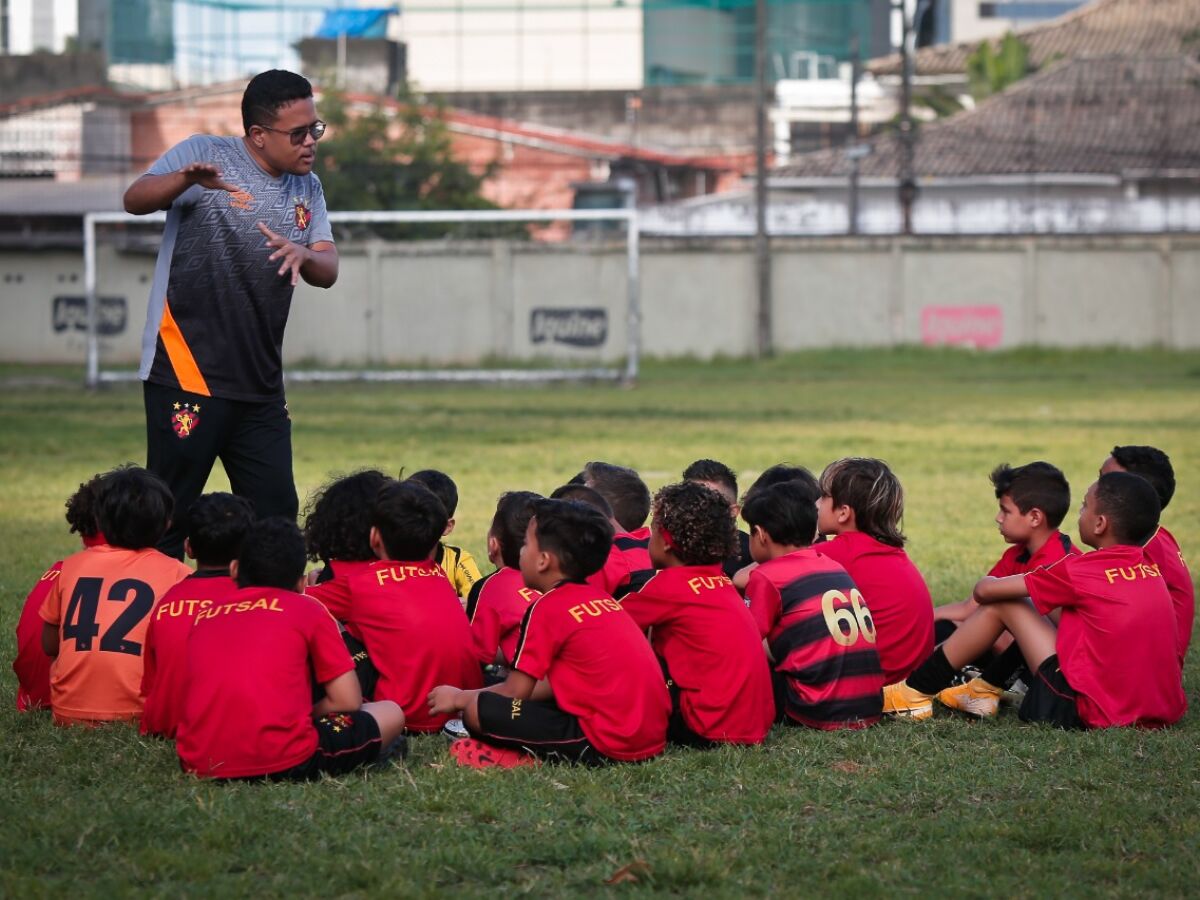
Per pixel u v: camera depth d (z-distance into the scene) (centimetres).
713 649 1492
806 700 1578
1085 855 1169
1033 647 1638
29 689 1636
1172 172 12662
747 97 15200
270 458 1744
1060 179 12756
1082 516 1641
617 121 15212
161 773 1364
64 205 12262
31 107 13438
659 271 11944
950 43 19400
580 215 8275
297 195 1708
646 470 4231
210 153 1661
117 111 13525
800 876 1127
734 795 1322
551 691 1459
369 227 12406
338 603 1560
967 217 12812
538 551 1445
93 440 5203
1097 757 1445
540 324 11831
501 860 1135
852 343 12019
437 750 1478
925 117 17075
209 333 1672
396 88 14638
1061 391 8100
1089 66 14375
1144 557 1642
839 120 15875
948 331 11969
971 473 4181
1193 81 14062
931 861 1152
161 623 1468
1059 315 11894
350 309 11800
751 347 11956
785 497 1622
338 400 7694
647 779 1374
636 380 8988
